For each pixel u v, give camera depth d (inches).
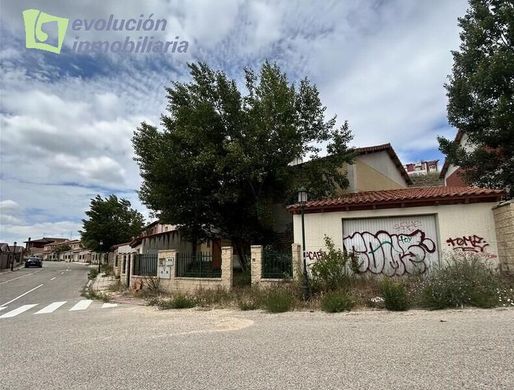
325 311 397.7
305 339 268.5
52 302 666.2
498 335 243.3
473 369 179.6
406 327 290.0
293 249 525.3
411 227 522.0
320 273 486.6
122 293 747.4
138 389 180.5
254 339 279.6
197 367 211.6
